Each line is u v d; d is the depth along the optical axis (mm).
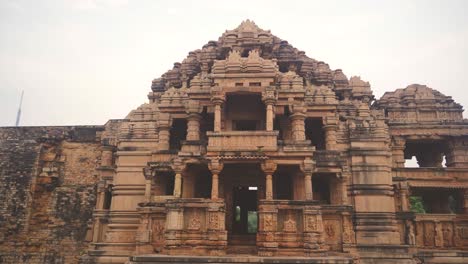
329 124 24234
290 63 29562
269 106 21703
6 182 33750
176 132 27594
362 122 25406
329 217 21250
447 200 30750
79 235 31984
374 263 22047
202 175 24531
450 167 28656
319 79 29984
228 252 19797
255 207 28188
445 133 29766
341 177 22203
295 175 22234
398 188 26594
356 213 23516
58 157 34656
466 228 25781
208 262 16609
